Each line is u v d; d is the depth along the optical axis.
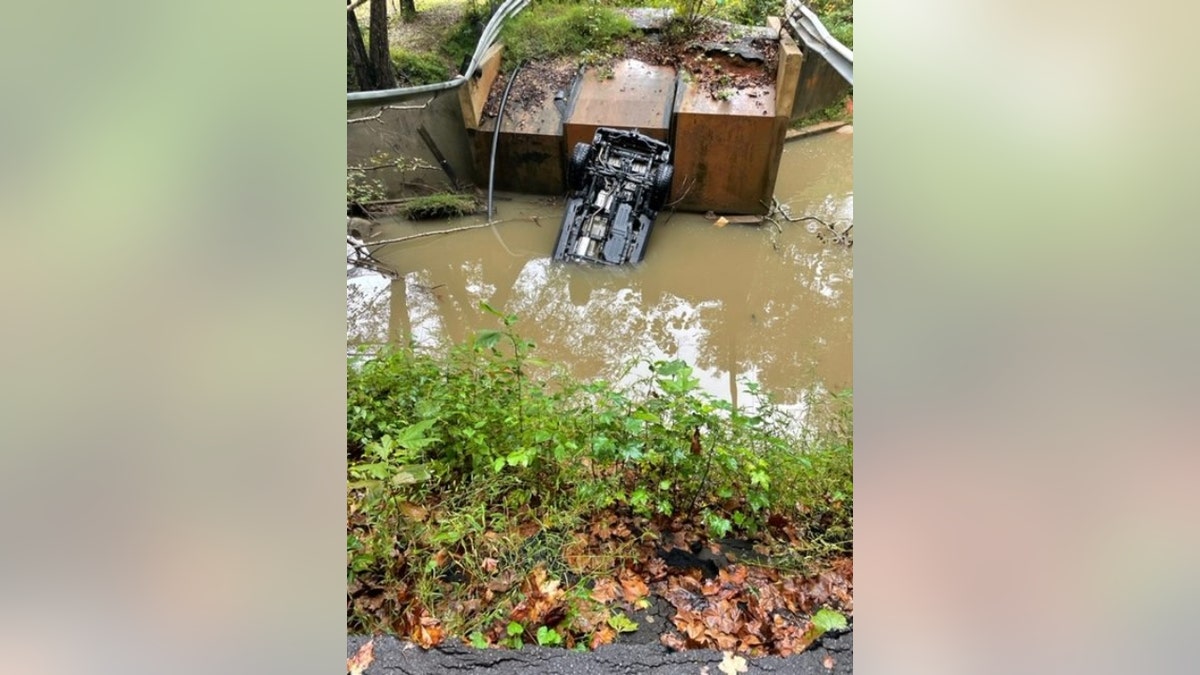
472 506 2.32
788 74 6.42
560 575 2.10
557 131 7.09
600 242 6.45
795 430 3.50
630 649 1.69
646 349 5.11
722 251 6.72
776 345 5.12
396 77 7.23
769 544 2.34
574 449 2.43
